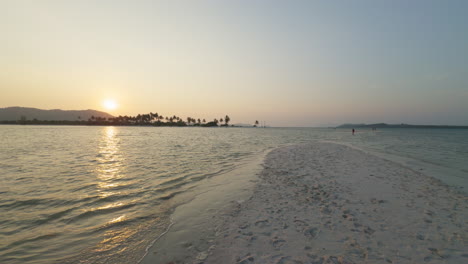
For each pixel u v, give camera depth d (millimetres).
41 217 6516
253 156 19438
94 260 4500
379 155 20531
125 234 5566
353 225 5758
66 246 5016
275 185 9750
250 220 6188
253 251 4617
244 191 8977
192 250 4766
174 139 44188
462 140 51312
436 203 7438
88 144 30797
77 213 6836
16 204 7500
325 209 6871
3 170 12875
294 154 20203
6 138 40594
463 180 10820
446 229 5539
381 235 5227
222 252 4633
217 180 10898
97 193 8766
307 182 10156
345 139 50969
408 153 22703
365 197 8000
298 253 4504
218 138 50156
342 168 13469
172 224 6090
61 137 46438
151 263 4355
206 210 7059
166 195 8625
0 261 4426
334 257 4344
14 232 5625
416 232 5383
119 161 16344
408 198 7934
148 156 19141
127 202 7832
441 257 4332
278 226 5762
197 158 18141
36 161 16141
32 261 4449
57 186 9664
